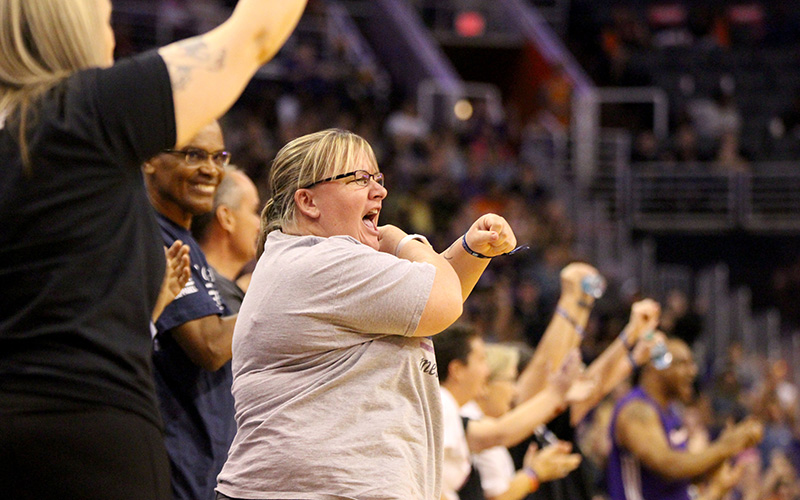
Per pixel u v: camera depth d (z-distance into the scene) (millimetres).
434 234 42406
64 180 5070
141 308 5320
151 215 5516
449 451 10781
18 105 5223
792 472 20641
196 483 8664
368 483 6535
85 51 5477
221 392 9148
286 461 6590
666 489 15953
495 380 13797
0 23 5328
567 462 12609
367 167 7250
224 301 9617
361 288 6672
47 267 5035
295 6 5664
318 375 6762
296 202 7184
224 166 9539
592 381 12188
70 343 5035
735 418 29797
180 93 5273
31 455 4875
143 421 5230
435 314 6660
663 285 47188
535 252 42344
